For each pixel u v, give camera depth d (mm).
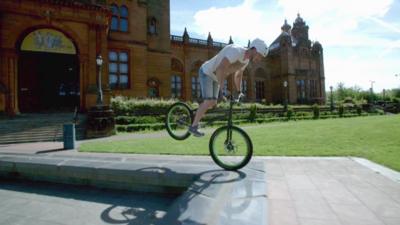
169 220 2713
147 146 9891
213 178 3957
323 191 4184
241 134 4566
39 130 14891
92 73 20406
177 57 38062
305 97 50094
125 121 19172
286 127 17156
